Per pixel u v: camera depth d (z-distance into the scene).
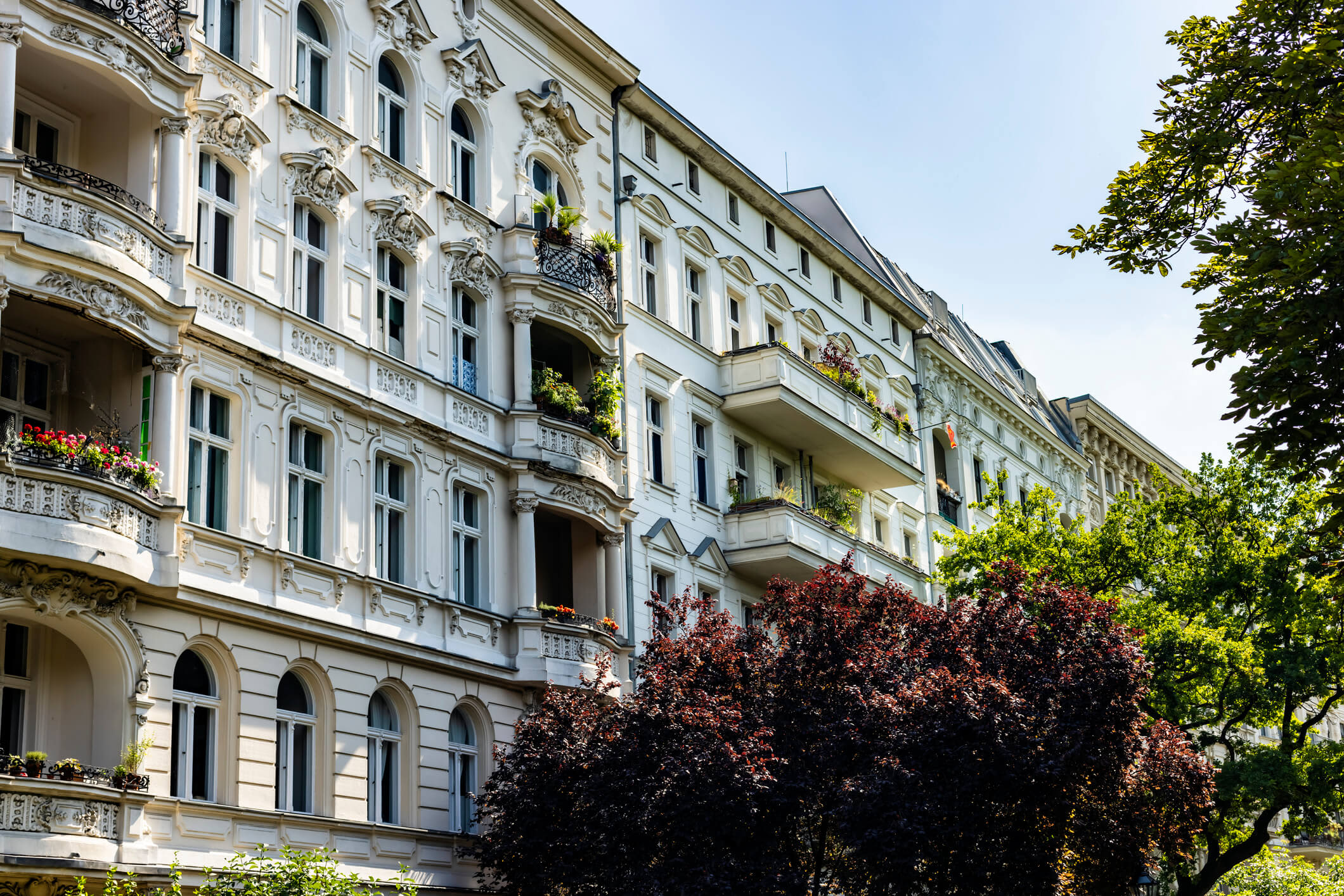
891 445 41.97
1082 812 24.59
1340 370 16.03
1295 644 33.50
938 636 25.47
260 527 22.44
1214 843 33.69
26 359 20.97
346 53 26.31
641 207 34.84
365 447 24.84
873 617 24.66
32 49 19.97
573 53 33.19
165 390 20.66
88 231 19.67
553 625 27.50
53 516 18.53
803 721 22.83
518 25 31.47
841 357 41.19
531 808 23.05
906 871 21.59
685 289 36.56
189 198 22.34
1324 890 47.81
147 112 21.62
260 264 23.52
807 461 40.19
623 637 29.47
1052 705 23.08
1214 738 34.34
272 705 22.00
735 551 35.50
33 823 17.69
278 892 19.28
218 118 23.02
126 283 19.95
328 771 22.77
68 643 20.23
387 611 24.52
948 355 50.66
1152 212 20.16
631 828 21.88
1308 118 18.62
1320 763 32.38
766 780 21.41
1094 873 25.61
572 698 24.56
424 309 26.91
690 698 22.66
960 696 22.22
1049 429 60.00
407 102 27.89
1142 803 25.44
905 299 48.12
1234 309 16.56
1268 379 16.30
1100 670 23.67
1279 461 16.98
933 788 21.78
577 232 32.19
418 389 26.27
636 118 35.62
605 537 29.91
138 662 19.91
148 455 20.39
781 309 40.84
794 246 42.50
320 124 25.31
